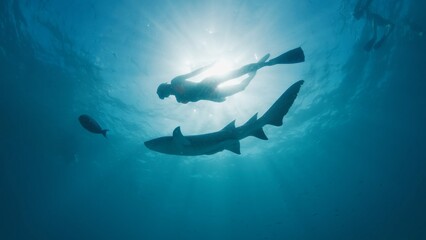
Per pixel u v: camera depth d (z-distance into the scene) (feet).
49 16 42.39
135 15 40.60
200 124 66.18
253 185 126.00
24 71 55.72
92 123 16.20
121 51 46.55
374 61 62.23
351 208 142.61
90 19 41.78
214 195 132.16
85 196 117.08
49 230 129.08
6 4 41.93
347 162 116.88
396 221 112.47
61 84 58.03
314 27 45.50
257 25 42.78
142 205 134.62
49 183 98.89
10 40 48.80
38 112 67.05
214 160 93.45
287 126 78.38
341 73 61.57
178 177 106.01
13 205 99.09
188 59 46.62
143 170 98.17
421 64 68.69
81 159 87.20
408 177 116.37
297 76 55.21
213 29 42.63
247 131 12.09
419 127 96.84
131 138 75.92
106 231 157.38
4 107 64.08
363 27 49.73
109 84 54.95
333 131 91.04
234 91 11.96
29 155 82.43
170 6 39.37
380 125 94.32
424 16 53.62
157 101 58.18
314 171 120.57
